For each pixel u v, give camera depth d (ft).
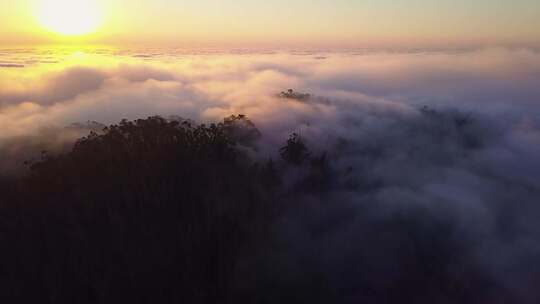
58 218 166.09
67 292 135.74
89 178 188.65
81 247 151.74
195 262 154.30
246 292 157.07
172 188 186.91
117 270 144.77
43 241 153.99
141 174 193.26
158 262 150.00
